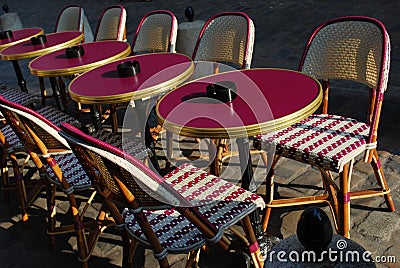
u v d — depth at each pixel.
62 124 1.65
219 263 2.41
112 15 4.45
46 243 2.83
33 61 3.62
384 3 6.86
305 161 2.24
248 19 3.06
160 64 3.05
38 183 3.04
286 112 1.94
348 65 2.53
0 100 2.22
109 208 1.97
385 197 2.56
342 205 2.25
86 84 2.82
